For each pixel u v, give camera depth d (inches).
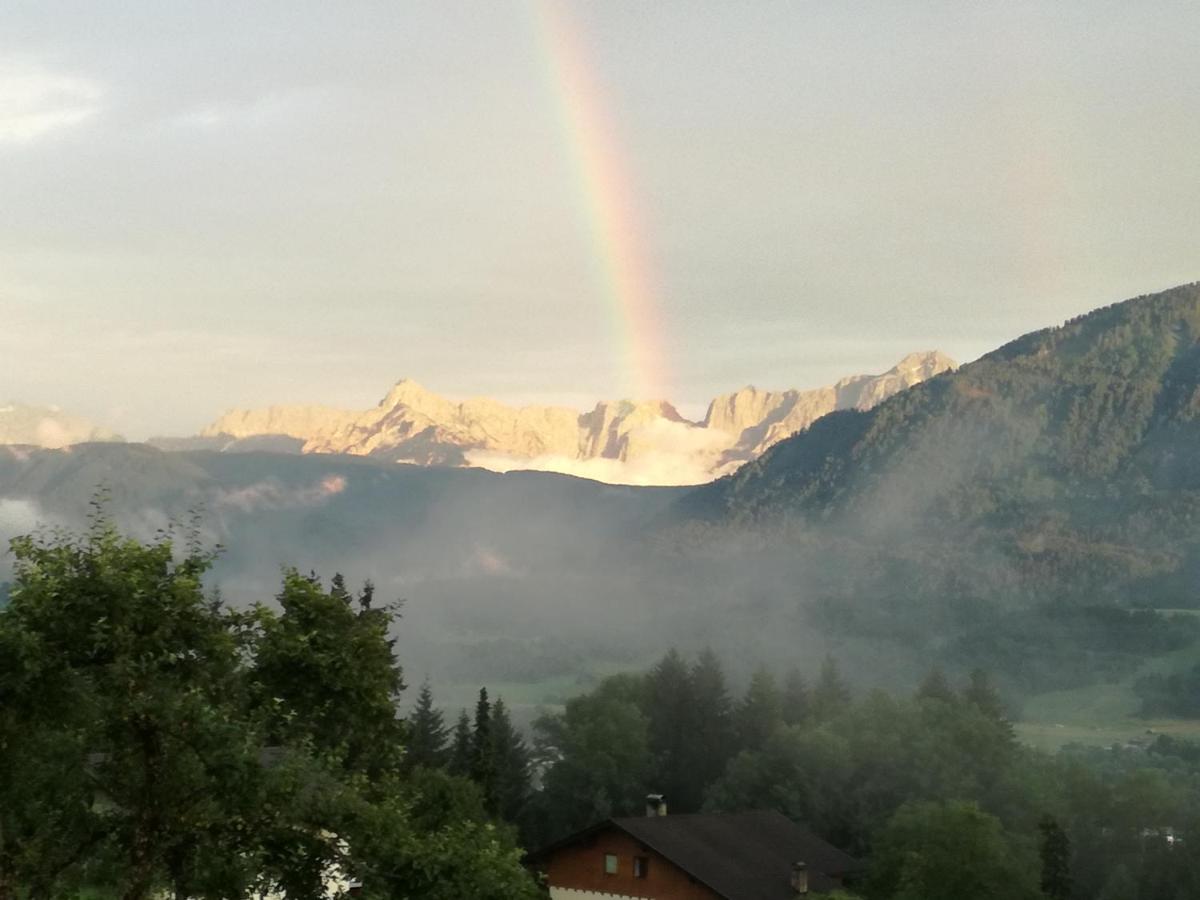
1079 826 4104.3
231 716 1064.2
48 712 965.2
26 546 1028.5
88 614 999.6
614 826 2566.4
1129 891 3678.6
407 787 1398.9
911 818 2640.3
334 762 1163.9
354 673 1270.9
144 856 989.8
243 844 1035.9
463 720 4178.2
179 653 1058.1
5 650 946.7
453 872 1103.6
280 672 1243.2
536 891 1219.9
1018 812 3917.3
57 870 978.7
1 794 961.5
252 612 1248.2
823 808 3978.8
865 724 4397.1
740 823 2844.5
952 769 4094.5
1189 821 4227.4
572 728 4542.3
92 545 1038.4
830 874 2721.5
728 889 2420.0
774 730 4805.6
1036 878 2586.1
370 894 1069.1
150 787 984.9
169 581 1051.3
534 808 4281.5
